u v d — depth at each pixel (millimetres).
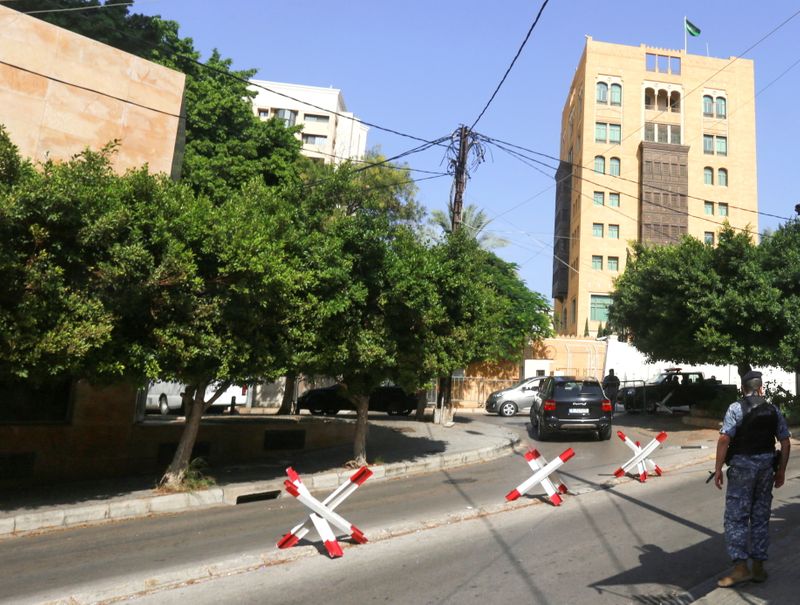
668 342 18891
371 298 11781
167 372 9312
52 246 7793
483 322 15945
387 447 15633
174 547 6988
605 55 58594
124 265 8039
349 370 12109
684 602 4676
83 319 8039
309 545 6570
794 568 5211
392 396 25578
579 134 58906
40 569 6223
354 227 11383
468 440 16781
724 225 18047
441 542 6652
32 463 11289
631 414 25656
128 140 13109
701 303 17359
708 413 19500
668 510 8055
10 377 8477
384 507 8914
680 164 56500
